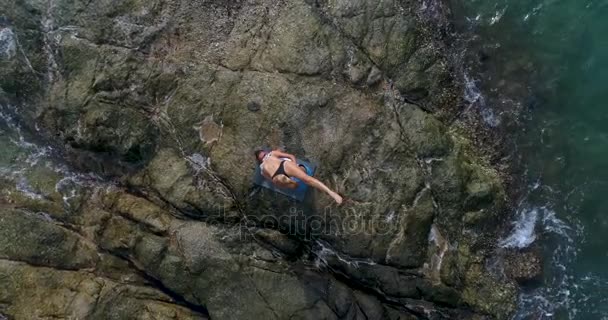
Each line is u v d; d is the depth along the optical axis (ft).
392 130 30.63
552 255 33.06
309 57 30.83
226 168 29.86
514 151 33.88
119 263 29.99
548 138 34.17
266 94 30.32
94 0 30.96
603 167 33.81
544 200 33.65
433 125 31.37
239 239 29.58
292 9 31.65
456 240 31.17
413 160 30.53
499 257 32.63
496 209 32.48
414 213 30.12
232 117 30.27
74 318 28.27
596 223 33.42
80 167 31.91
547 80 34.58
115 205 30.50
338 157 30.01
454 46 34.19
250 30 31.50
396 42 32.04
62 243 30.09
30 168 32.01
